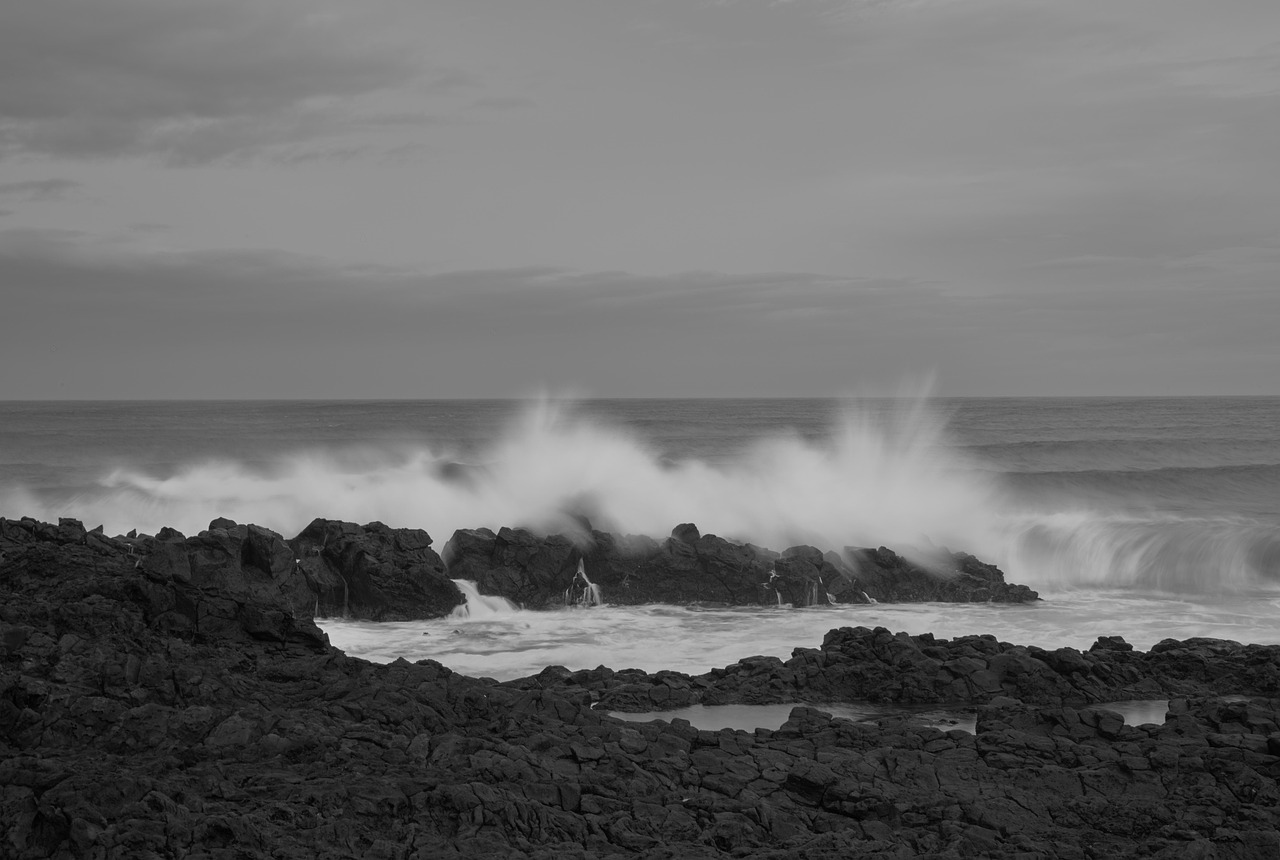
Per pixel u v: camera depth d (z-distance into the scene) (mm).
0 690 15273
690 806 14500
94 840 11727
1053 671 21781
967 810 14688
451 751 15289
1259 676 21875
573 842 13391
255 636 20922
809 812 14812
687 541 34219
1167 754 16203
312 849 12305
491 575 32188
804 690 21828
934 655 22594
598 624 29906
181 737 15094
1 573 22516
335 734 15555
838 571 33719
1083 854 13625
